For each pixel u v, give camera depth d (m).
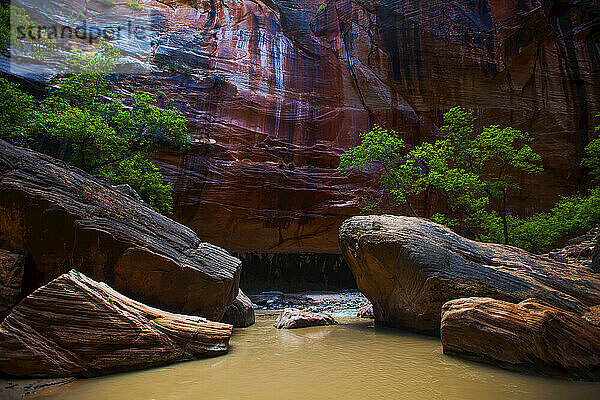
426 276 7.02
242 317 8.59
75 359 4.11
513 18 22.81
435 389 3.77
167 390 3.69
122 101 17.80
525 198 21.69
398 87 23.11
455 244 7.67
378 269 8.10
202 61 22.11
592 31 24.09
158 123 14.02
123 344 4.44
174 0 24.84
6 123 11.79
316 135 22.08
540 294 6.15
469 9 23.53
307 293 18.44
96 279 5.91
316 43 24.08
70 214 5.93
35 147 14.13
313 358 5.18
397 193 15.52
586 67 23.59
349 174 20.75
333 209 20.08
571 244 12.64
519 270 7.03
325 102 22.89
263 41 23.73
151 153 17.70
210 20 24.52
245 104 21.22
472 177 14.06
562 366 4.24
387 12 23.59
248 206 19.27
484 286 6.48
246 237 19.67
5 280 5.32
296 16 25.03
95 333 4.32
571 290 6.49
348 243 8.87
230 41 23.45
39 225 5.82
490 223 14.16
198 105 20.33
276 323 8.76
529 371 4.41
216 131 20.06
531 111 22.83
